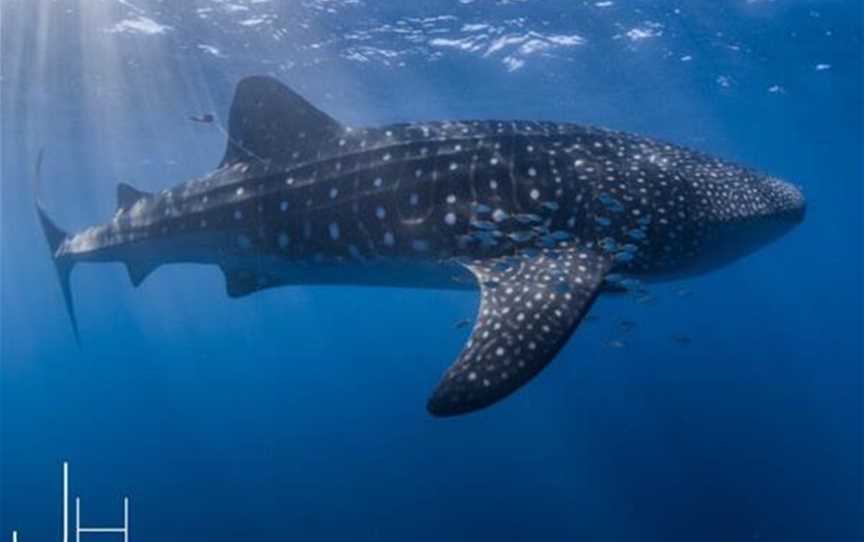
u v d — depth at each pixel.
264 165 7.56
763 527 18.69
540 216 6.34
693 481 22.03
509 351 4.90
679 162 6.74
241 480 23.28
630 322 7.27
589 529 19.19
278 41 17.95
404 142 6.88
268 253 7.55
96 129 27.20
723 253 6.83
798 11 17.45
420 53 19.06
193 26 16.88
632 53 19.77
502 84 22.22
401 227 6.68
